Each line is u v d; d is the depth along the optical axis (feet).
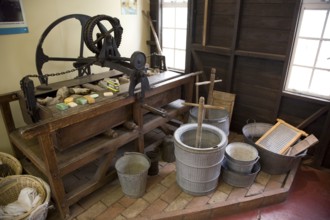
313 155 8.64
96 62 6.77
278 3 7.73
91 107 5.79
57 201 5.86
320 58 7.71
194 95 10.74
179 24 10.68
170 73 8.62
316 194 7.34
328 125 7.77
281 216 6.63
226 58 9.53
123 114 7.02
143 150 7.82
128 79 7.70
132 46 10.89
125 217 6.18
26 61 7.66
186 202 6.63
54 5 7.89
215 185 6.97
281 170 7.58
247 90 9.46
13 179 6.33
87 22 6.17
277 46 8.20
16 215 5.39
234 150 7.68
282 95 8.50
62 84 7.09
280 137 8.05
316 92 8.02
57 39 8.25
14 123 7.58
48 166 5.39
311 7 7.30
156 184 7.30
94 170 7.64
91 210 6.40
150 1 10.91
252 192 6.95
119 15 9.94
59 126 5.26
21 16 7.20
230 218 6.61
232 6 8.70
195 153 6.04
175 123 9.98
